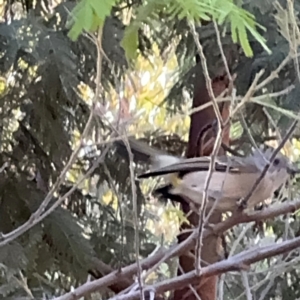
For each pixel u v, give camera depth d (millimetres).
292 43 1730
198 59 3176
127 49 1179
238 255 2211
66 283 3158
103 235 3420
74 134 3168
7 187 3021
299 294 3756
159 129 3277
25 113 3031
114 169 3363
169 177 2645
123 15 2949
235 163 2551
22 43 2607
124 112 2229
